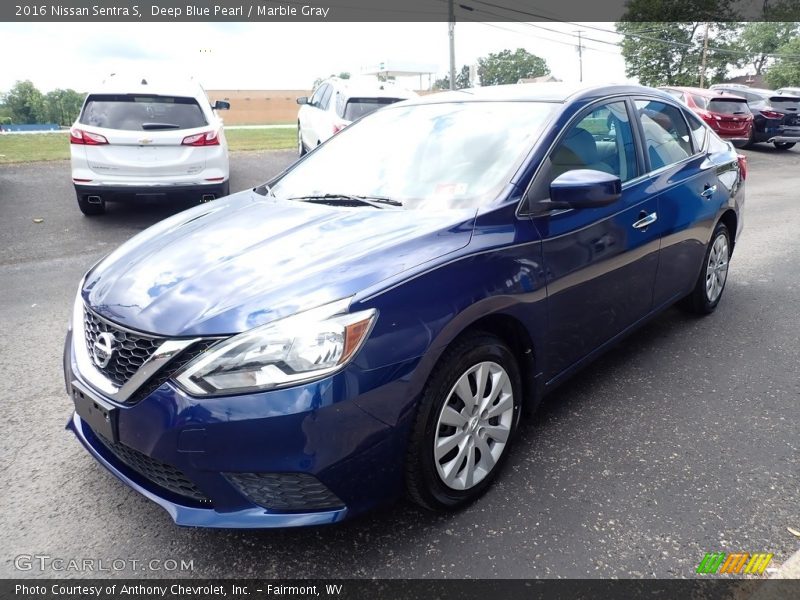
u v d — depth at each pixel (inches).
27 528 97.4
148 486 90.0
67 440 122.1
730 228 189.0
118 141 294.5
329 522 85.0
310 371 80.5
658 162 148.9
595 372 150.3
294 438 80.3
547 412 131.3
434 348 89.0
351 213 112.0
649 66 2089.1
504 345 103.0
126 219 324.8
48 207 345.7
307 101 504.4
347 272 88.6
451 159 122.7
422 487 93.7
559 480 107.8
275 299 84.5
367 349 83.3
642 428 124.3
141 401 83.7
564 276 112.8
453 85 1181.1
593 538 93.7
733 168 185.2
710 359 156.9
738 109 665.6
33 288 217.3
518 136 120.9
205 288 89.7
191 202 368.5
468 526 96.8
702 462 112.7
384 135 141.0
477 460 102.1
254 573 88.5
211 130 309.0
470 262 96.8
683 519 97.6
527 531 95.4
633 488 105.4
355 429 83.2
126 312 89.4
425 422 90.4
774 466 111.3
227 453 80.6
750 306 197.5
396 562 89.7
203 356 81.2
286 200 127.1
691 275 167.6
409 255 93.7
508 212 106.7
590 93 135.1
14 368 153.6
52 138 663.1
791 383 143.9
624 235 128.9
